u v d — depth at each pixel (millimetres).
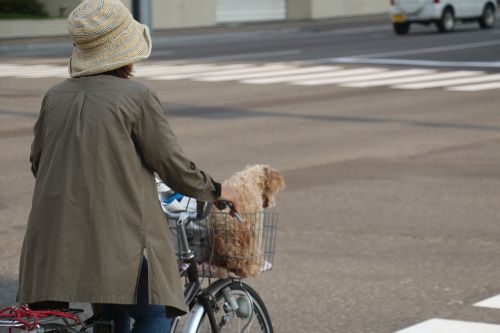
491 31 111312
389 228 24922
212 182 11336
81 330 11367
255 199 12211
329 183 30781
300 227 25031
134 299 10773
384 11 155625
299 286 19844
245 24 132375
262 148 37312
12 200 28688
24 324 10031
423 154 36062
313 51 88625
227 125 43562
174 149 10906
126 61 10977
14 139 40156
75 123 10789
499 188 30000
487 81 61656
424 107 49719
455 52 84312
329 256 22203
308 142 38812
